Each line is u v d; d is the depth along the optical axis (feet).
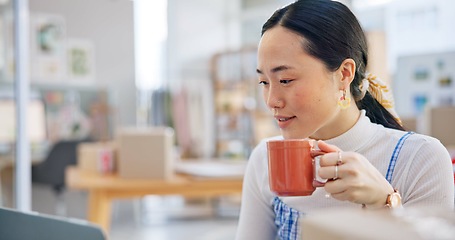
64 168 15.90
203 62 21.59
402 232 0.92
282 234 3.82
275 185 2.69
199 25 21.61
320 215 1.05
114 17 19.01
